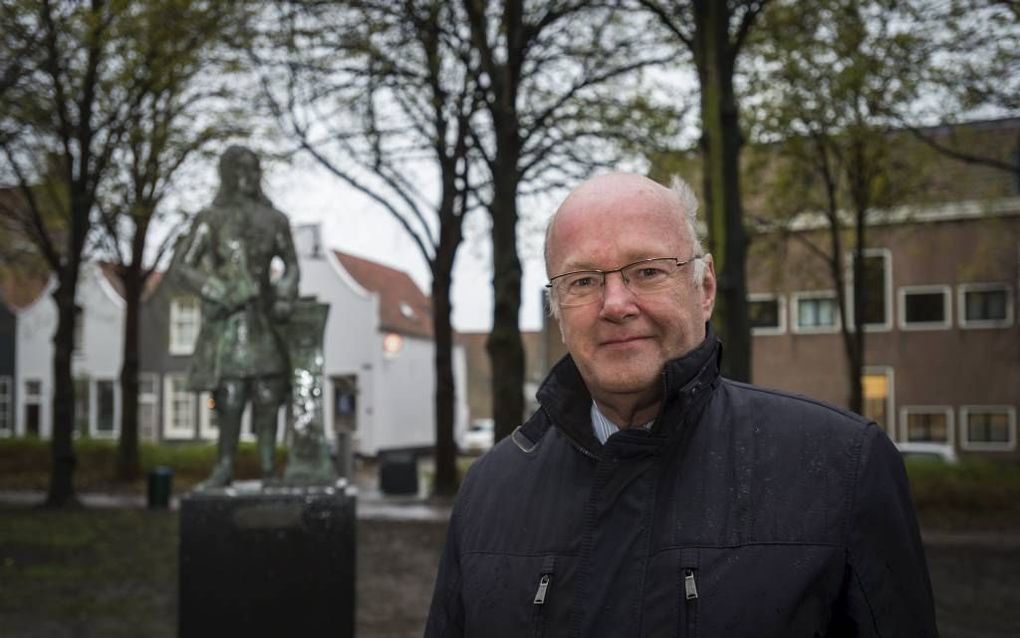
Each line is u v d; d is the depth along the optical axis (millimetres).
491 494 1895
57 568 10789
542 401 1818
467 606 1813
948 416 28875
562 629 1673
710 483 1667
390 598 9391
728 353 6320
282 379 7285
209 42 13633
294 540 6496
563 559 1720
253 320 7230
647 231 1722
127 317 21250
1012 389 28281
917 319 29297
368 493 21453
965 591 9742
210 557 6453
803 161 18266
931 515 15906
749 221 19828
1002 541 13586
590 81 13828
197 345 7227
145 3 12648
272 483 7031
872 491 1609
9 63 13391
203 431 35938
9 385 38250
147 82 14414
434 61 12812
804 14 11602
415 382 40688
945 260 28922
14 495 20719
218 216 7363
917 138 15711
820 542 1576
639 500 1681
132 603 8828
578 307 1744
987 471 16875
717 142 6465
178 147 16906
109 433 37281
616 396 1767
